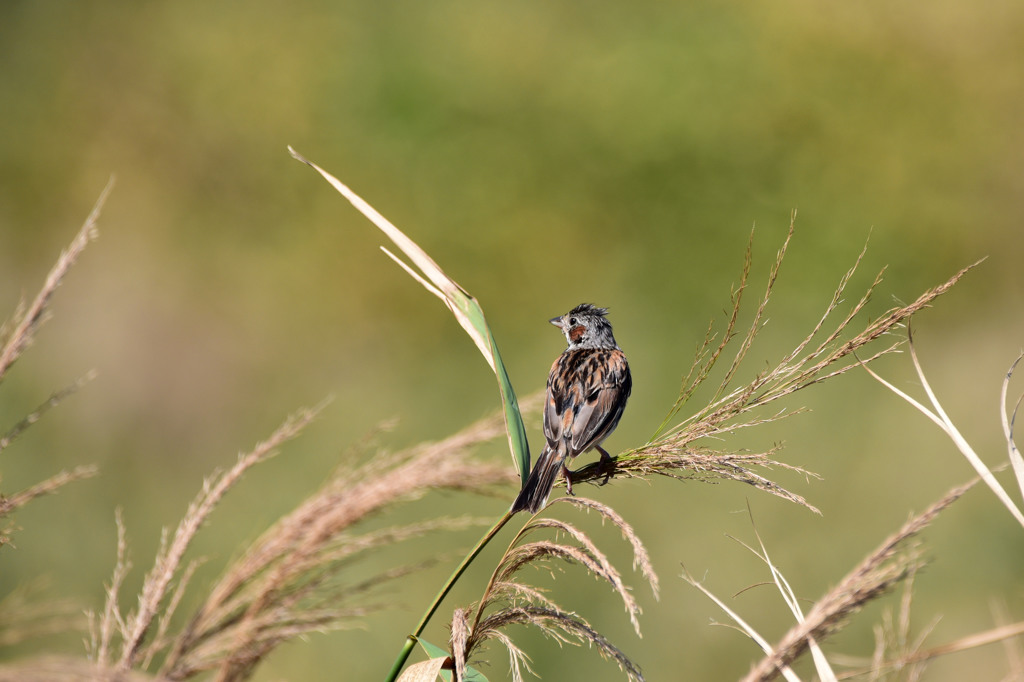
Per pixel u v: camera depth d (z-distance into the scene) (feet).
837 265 54.08
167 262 57.31
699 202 57.62
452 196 59.31
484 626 11.09
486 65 62.39
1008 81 59.21
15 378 43.70
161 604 10.02
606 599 31.58
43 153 62.34
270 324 53.98
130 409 45.03
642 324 52.29
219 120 62.64
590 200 58.85
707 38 62.64
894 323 11.34
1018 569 31.58
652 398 45.06
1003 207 56.03
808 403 41.39
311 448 42.37
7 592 29.68
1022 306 51.88
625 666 10.58
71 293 53.72
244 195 61.16
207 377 48.29
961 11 60.08
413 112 61.77
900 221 55.62
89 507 35.91
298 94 63.87
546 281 56.65
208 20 66.44
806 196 56.59
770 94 59.62
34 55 66.23
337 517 10.32
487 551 32.60
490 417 11.59
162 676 9.46
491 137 60.64
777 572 10.52
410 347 53.78
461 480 10.88
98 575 31.55
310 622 9.82
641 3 62.90
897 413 40.98
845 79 59.93
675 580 31.94
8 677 6.95
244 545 10.57
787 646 8.89
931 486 36.45
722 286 54.08
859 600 8.73
